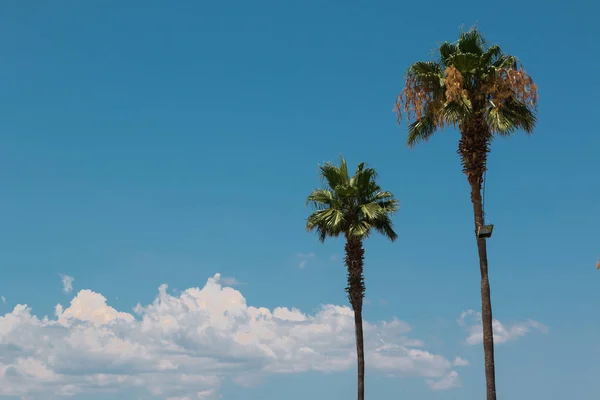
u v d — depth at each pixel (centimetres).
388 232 4453
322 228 4447
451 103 3278
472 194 3303
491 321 3183
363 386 4206
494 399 3111
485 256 3238
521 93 3247
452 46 3438
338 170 4500
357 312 4316
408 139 3547
